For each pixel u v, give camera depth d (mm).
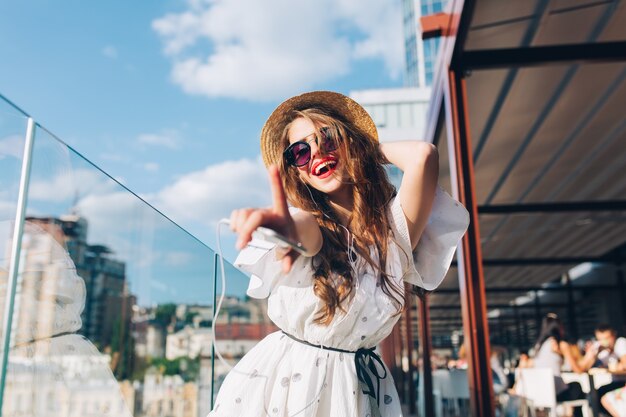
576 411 5668
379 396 1298
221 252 1076
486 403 3775
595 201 7762
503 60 4312
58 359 1366
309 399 1202
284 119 1585
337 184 1372
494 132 6230
